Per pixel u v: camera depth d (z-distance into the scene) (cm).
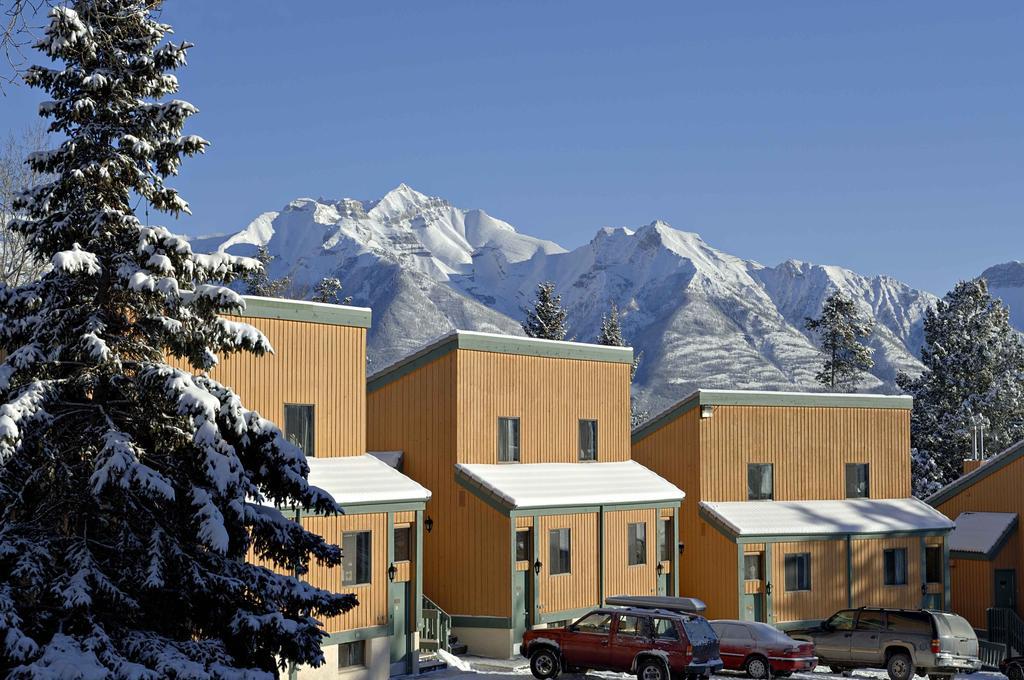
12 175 3800
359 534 3100
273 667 1830
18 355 1712
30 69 1791
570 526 3806
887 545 4716
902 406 5044
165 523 1759
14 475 1683
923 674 3591
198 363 1861
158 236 1791
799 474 4775
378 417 3881
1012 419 8381
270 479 1870
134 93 1861
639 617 2998
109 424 1728
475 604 3628
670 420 4647
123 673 1575
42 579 1619
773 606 4428
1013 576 5084
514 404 3922
